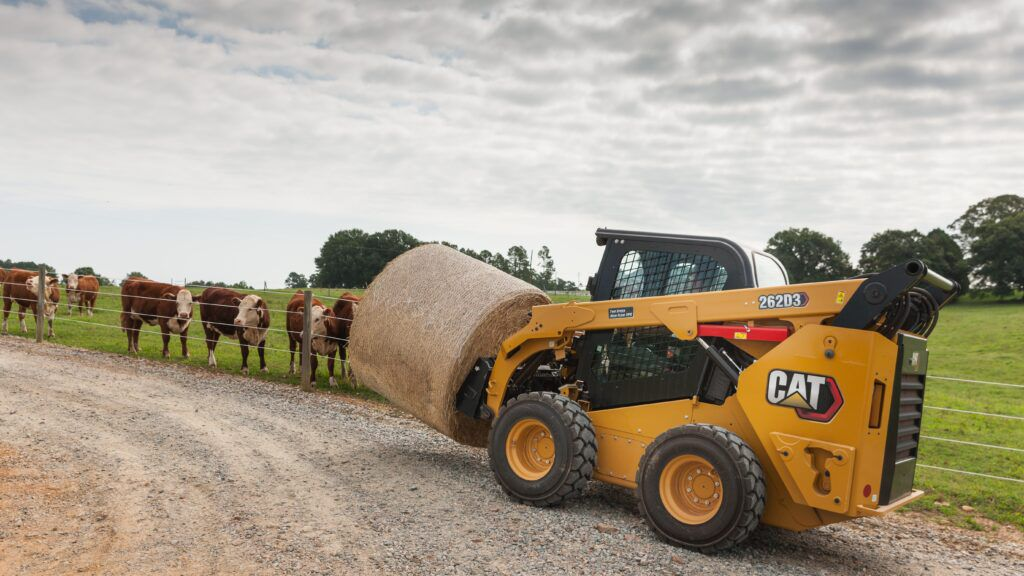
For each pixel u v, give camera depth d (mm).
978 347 37938
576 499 6465
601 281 6527
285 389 12008
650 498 5426
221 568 4551
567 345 6594
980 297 83750
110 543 4930
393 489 6504
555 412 6012
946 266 82812
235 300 13586
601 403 6359
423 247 8172
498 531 5418
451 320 7082
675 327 5789
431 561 4754
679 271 6086
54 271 28188
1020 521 6723
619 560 4938
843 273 84500
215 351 17094
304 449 7934
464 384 7137
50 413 8977
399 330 7516
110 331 20312
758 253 6211
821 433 4914
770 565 5082
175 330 14836
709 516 5148
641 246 6312
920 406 5574
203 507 5773
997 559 5703
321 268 88750
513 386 6965
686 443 5262
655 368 6031
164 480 6477
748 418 5230
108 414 9117
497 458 6355
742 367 5621
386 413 10438
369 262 87312
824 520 5090
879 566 5324
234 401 10586
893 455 4965
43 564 4535
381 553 4879
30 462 6797
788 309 5227
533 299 7184
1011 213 91312
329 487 6492
